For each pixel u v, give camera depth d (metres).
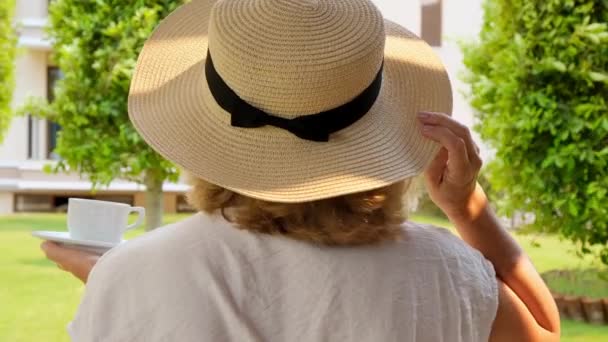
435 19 9.85
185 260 1.03
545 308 1.23
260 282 1.04
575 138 4.86
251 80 1.08
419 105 1.26
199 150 1.11
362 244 1.09
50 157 12.04
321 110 1.10
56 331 4.50
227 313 1.02
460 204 1.26
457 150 1.19
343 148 1.12
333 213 1.08
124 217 1.62
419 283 1.09
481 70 5.57
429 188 1.27
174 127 1.14
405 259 1.10
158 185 6.26
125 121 5.86
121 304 1.03
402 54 1.30
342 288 1.05
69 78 5.86
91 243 1.41
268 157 1.10
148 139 1.14
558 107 4.93
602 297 5.16
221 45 1.09
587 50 4.93
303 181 1.09
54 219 9.97
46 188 11.72
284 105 1.09
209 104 1.13
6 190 11.74
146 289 1.02
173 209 11.25
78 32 5.93
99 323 1.03
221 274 1.03
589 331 4.64
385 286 1.07
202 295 1.02
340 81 1.09
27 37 11.63
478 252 1.19
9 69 9.05
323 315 1.04
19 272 6.10
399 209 1.12
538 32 5.00
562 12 4.92
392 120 1.20
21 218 10.06
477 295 1.14
